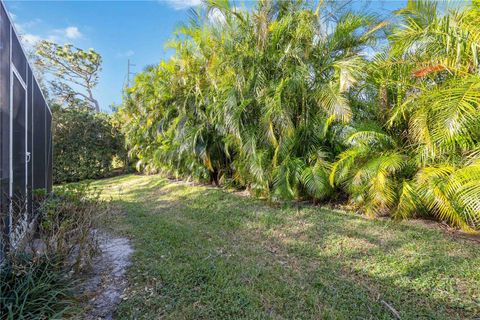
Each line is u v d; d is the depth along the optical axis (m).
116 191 7.91
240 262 3.00
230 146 6.37
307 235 3.81
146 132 9.73
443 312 2.12
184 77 7.20
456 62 3.57
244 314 2.12
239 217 4.66
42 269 2.25
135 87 9.73
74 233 2.74
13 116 3.08
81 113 11.51
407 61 4.21
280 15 5.32
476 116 3.16
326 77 5.07
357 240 3.55
